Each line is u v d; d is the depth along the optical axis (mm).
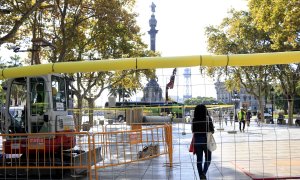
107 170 10695
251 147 15570
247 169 10539
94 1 26844
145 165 11469
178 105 8695
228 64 6230
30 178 10078
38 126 10711
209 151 8820
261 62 6219
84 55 33281
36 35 24891
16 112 10914
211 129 8758
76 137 11484
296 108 11547
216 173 10047
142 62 6262
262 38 38719
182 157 13344
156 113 17438
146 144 12875
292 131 17484
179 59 6195
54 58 25531
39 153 10023
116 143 10586
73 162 9812
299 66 14688
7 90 10898
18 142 9797
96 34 30812
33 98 10766
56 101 11164
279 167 10781
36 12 21938
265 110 9289
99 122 12547
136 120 13430
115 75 34594
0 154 10125
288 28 24469
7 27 21281
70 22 26750
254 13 28750
